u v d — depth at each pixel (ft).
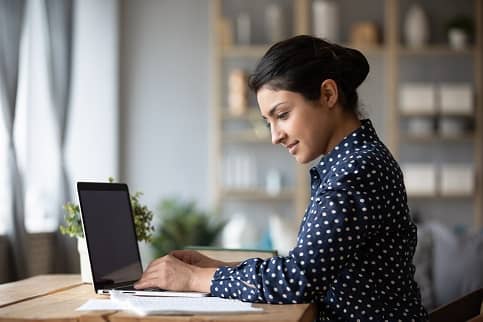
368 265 5.91
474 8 23.45
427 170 22.77
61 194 16.83
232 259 7.97
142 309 5.22
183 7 23.17
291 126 6.07
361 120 6.32
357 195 5.69
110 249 6.83
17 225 14.35
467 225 23.17
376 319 5.87
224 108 23.12
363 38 22.95
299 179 22.54
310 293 5.64
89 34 20.89
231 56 23.08
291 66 5.99
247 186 22.63
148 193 22.88
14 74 14.75
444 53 22.90
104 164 20.75
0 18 14.66
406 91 22.93
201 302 5.65
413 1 23.59
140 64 23.03
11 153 14.51
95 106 20.83
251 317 5.11
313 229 5.65
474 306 7.45
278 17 22.94
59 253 16.39
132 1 23.06
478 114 22.90
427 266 16.37
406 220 6.13
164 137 22.98
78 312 5.42
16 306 5.86
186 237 20.68
